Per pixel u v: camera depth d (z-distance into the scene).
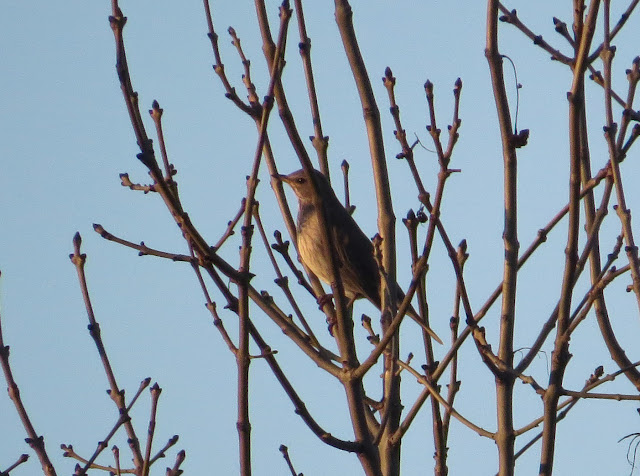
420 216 9.78
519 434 9.45
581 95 8.77
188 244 10.04
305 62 11.95
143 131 8.37
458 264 9.27
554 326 9.84
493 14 10.03
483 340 9.47
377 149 11.25
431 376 9.72
